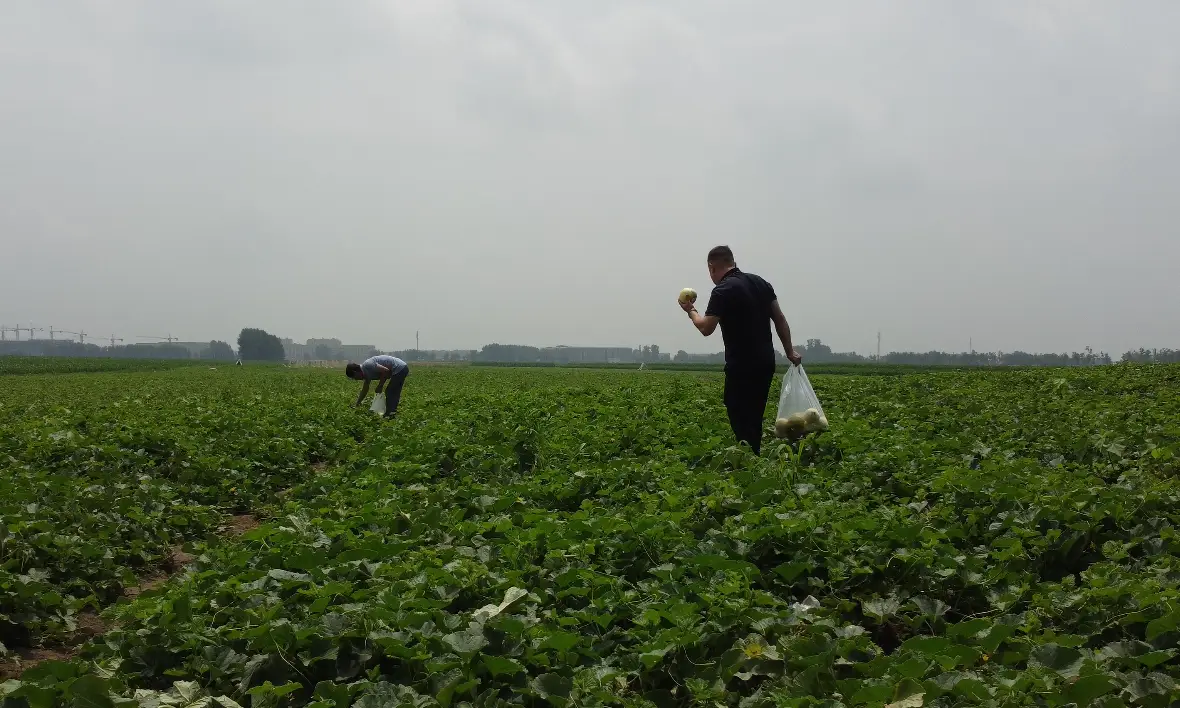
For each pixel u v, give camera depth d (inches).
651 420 509.7
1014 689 146.4
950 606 200.7
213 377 1755.7
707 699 156.9
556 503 317.7
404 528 279.3
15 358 3700.8
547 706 159.0
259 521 384.2
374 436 525.7
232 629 181.6
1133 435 373.4
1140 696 143.1
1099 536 228.8
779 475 311.6
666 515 258.1
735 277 369.1
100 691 153.3
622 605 197.8
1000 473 288.2
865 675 159.6
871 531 237.9
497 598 204.1
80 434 485.7
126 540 304.3
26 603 229.6
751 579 214.2
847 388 756.0
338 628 179.0
